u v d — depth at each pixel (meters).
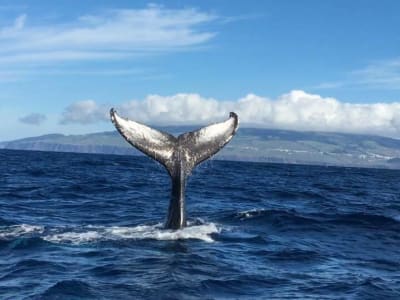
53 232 15.51
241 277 11.49
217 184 40.69
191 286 10.66
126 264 12.12
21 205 23.53
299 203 28.34
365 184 57.66
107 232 15.39
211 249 13.80
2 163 66.44
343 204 28.94
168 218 15.39
